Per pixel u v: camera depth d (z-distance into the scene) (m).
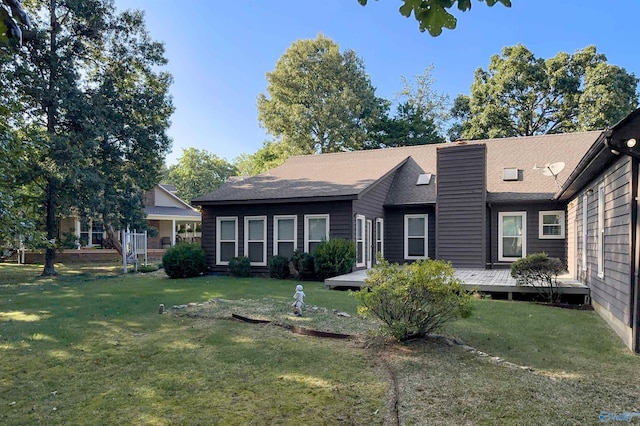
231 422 3.21
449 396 3.61
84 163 14.55
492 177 14.57
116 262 21.77
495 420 3.17
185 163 46.31
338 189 12.83
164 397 3.69
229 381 4.04
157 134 17.59
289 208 13.38
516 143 16.38
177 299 8.84
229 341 5.39
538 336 5.82
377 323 6.27
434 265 5.28
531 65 27.08
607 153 5.90
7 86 12.37
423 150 17.95
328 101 29.98
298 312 6.82
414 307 5.25
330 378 4.10
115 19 16.23
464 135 29.77
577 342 5.55
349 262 12.14
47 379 4.15
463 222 13.40
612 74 24.39
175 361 4.63
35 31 13.49
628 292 5.38
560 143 15.62
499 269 13.46
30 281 13.04
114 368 4.44
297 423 3.19
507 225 13.68
